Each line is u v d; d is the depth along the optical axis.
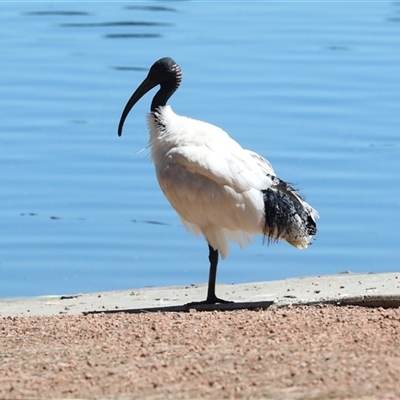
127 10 43.81
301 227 12.90
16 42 36.56
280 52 34.12
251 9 43.22
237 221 12.78
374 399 7.72
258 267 17.38
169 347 9.51
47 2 45.59
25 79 30.59
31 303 14.10
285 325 10.20
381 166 22.17
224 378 8.34
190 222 13.24
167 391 8.12
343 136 24.30
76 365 9.06
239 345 9.40
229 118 25.88
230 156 12.91
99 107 27.38
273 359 8.78
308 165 22.34
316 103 27.27
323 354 8.90
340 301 12.12
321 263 17.58
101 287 16.39
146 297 14.11
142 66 32.50
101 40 36.97
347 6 43.81
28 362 9.30
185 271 17.20
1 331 10.78
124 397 8.05
